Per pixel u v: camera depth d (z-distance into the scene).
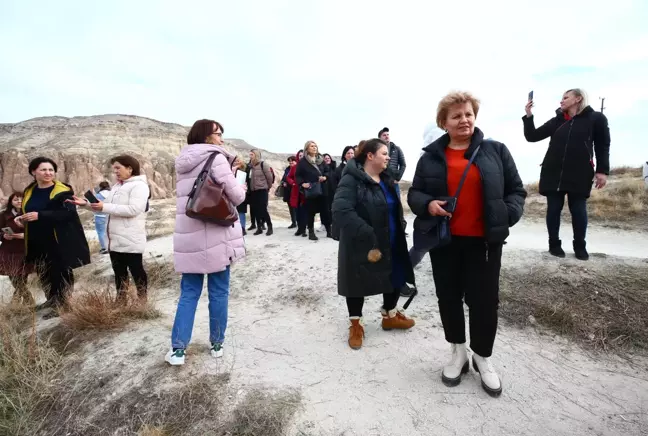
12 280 4.45
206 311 4.20
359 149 3.05
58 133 76.06
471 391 2.56
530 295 3.79
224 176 2.73
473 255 2.38
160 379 2.80
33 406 2.70
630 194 9.46
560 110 4.36
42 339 3.59
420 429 2.24
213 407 2.48
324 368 2.91
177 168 2.86
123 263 4.12
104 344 3.39
